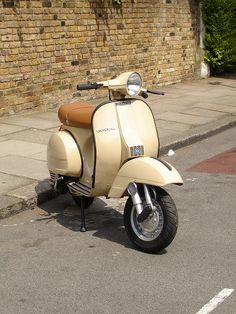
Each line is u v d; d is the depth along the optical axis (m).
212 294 4.28
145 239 5.05
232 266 4.79
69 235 5.52
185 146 9.65
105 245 5.26
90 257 4.99
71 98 12.07
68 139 5.62
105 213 6.19
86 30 12.26
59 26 11.50
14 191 6.49
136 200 4.97
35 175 7.16
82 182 5.60
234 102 13.25
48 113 11.16
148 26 14.36
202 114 11.77
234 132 10.85
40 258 4.98
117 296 4.26
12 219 6.00
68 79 11.93
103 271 4.70
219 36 16.97
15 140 8.99
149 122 5.48
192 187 7.17
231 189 7.08
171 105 12.60
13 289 4.39
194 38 16.58
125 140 5.21
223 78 17.33
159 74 15.13
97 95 12.82
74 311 4.04
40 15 10.99
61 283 4.48
